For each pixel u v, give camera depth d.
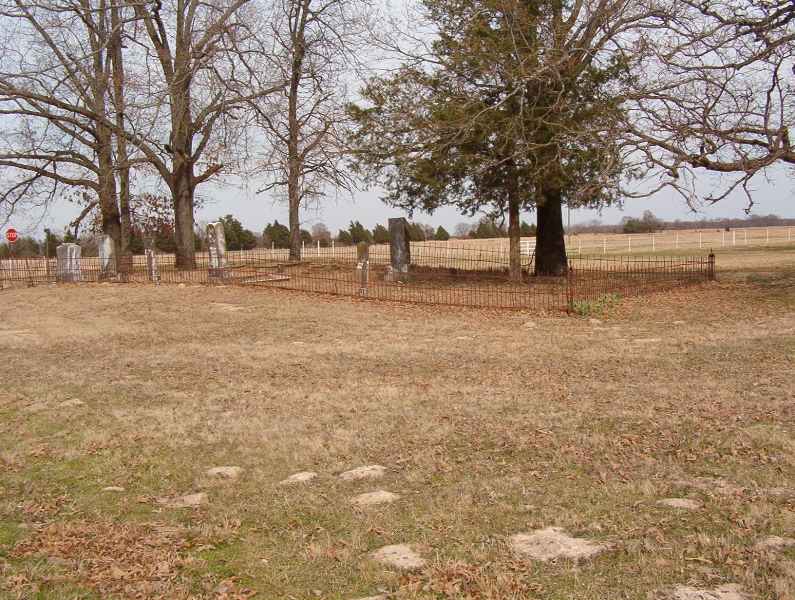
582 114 21.50
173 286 22.81
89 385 10.34
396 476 6.25
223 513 5.55
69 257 26.23
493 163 22.09
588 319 16.44
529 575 4.24
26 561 4.73
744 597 3.81
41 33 26.52
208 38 26.78
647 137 19.27
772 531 4.61
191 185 29.67
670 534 4.69
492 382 10.04
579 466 6.24
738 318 15.66
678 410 7.88
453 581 4.22
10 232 34.62
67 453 7.17
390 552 4.72
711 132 18.75
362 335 14.74
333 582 4.36
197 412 8.72
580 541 4.66
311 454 6.93
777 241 56.62
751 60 18.61
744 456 6.25
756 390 8.69
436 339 14.13
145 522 5.44
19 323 16.81
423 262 28.53
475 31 22.02
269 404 9.02
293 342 14.04
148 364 11.89
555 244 27.05
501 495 5.61
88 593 4.32
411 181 24.58
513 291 20.45
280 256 38.72
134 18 26.73
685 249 49.12
